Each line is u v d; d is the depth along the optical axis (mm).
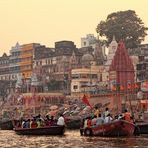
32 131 73688
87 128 67750
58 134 72438
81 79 197875
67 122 109438
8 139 67000
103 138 63094
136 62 190000
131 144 53906
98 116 68750
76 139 62938
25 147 53000
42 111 187625
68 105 175000
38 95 195000
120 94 152000
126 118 68000
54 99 197250
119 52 164625
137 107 140875
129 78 162375
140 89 152250
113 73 164125
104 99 155875
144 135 68875
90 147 50938
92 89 181375
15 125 93938
